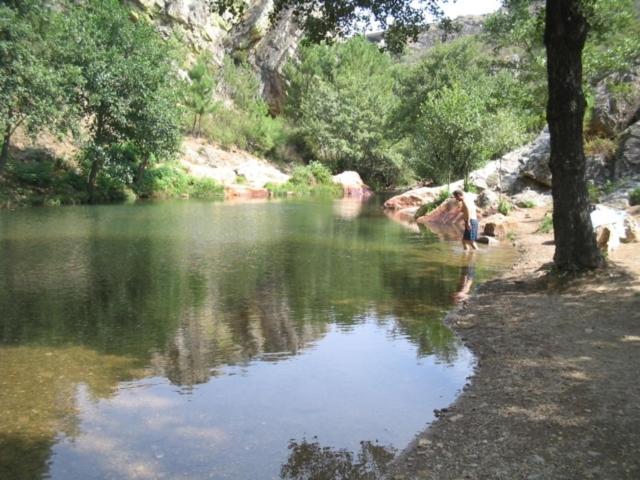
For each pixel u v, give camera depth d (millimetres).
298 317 7293
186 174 33281
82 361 5523
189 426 4164
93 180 25641
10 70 20141
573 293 7742
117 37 26109
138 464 3617
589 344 5664
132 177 27938
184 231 16141
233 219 19922
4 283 9047
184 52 41500
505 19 22750
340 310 7656
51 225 16703
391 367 5465
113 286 8969
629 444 3656
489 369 5273
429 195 25344
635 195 16875
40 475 3469
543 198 22391
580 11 7723
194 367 5414
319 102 47531
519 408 4312
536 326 6441
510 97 24438
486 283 9289
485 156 26609
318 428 4164
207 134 41844
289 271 10484
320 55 50688
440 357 5734
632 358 5199
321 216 22016
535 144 24984
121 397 4668
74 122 22375
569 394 4488
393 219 21234
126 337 6336
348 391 4867
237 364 5520
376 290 8906
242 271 10422
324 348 6047
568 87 8133
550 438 3801
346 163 48969
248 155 43938
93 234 15039
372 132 47781
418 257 12180
